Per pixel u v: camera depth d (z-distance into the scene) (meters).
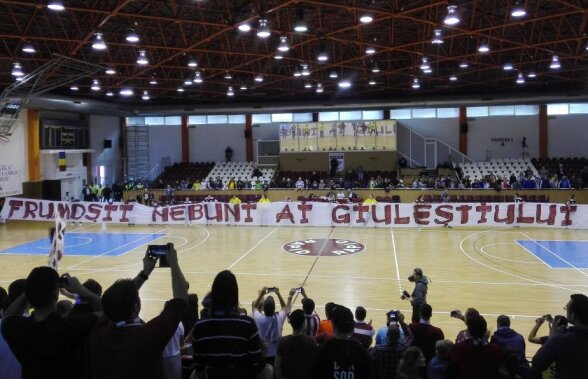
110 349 3.18
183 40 26.78
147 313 13.46
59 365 3.40
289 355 5.71
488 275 17.39
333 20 25.19
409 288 15.78
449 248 22.33
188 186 40.38
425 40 25.22
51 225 31.66
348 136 42.84
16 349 3.39
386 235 25.91
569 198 31.97
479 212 27.00
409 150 44.41
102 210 29.11
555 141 42.56
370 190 34.38
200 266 19.05
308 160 43.62
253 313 8.06
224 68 33.16
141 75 34.59
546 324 12.38
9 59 27.34
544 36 27.50
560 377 4.00
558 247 22.31
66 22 24.80
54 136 38.38
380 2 22.83
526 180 34.03
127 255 21.23
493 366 5.07
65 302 6.77
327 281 16.72
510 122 43.22
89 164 43.25
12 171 33.69
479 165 41.41
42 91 29.62
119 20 24.06
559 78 35.91
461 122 43.91
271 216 28.97
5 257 21.22
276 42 29.03
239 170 44.94
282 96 44.22
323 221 28.62
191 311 7.75
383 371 6.37
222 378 3.77
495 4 22.83
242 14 23.34
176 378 5.50
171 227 29.25
